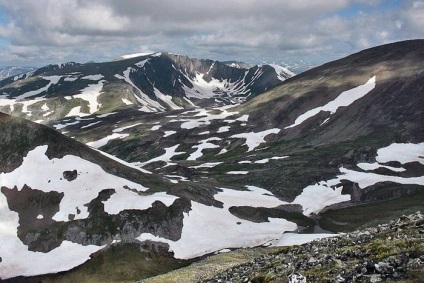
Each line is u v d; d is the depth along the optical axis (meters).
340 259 23.03
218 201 112.50
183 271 56.31
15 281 79.69
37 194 99.25
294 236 96.44
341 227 104.56
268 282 23.95
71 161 109.06
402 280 16.73
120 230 92.69
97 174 107.12
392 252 20.55
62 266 83.56
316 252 27.41
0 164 105.94
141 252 89.06
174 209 100.00
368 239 25.95
